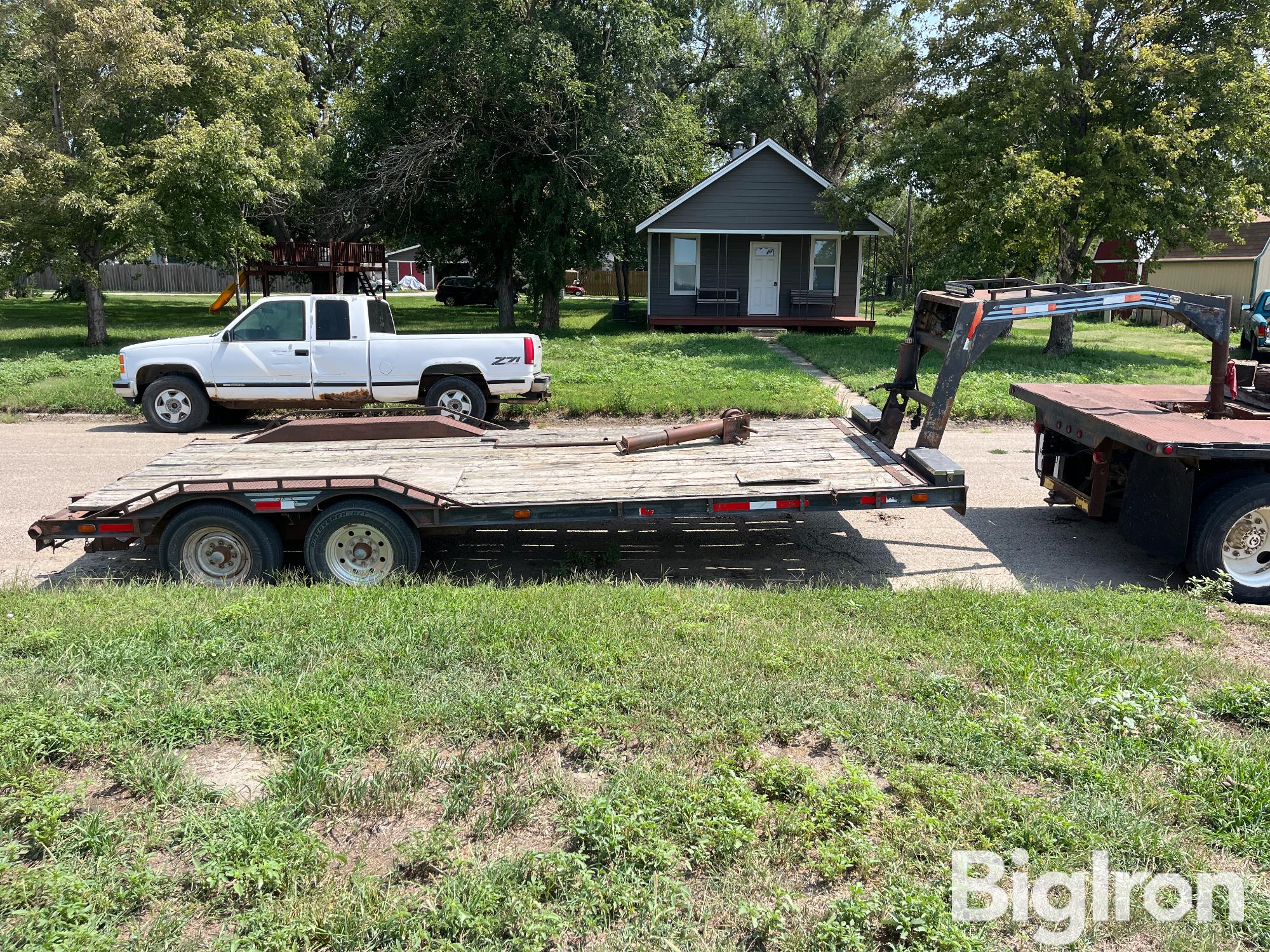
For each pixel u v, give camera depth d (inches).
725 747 155.6
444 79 934.4
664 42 917.2
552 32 864.3
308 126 1138.0
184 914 118.2
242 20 933.8
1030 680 178.9
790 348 854.5
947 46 807.7
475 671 182.1
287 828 132.6
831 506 257.9
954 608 220.4
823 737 160.4
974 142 749.3
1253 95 697.0
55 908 116.3
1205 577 256.2
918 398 303.6
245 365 480.4
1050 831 134.1
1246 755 153.5
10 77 772.0
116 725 158.2
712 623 208.1
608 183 927.0
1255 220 729.6
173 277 2000.5
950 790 141.3
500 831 135.1
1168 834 135.9
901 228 1787.6
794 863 129.5
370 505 251.1
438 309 1493.6
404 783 145.1
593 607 217.3
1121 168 713.6
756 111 1508.4
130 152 786.2
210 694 171.0
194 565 255.0
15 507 334.3
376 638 196.9
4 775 143.0
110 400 532.7
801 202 1032.2
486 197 949.8
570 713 161.8
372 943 113.3
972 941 112.3
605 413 523.8
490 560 285.7
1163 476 264.5
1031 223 698.8
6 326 1012.5
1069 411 303.0
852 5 1444.4
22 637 194.1
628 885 121.8
